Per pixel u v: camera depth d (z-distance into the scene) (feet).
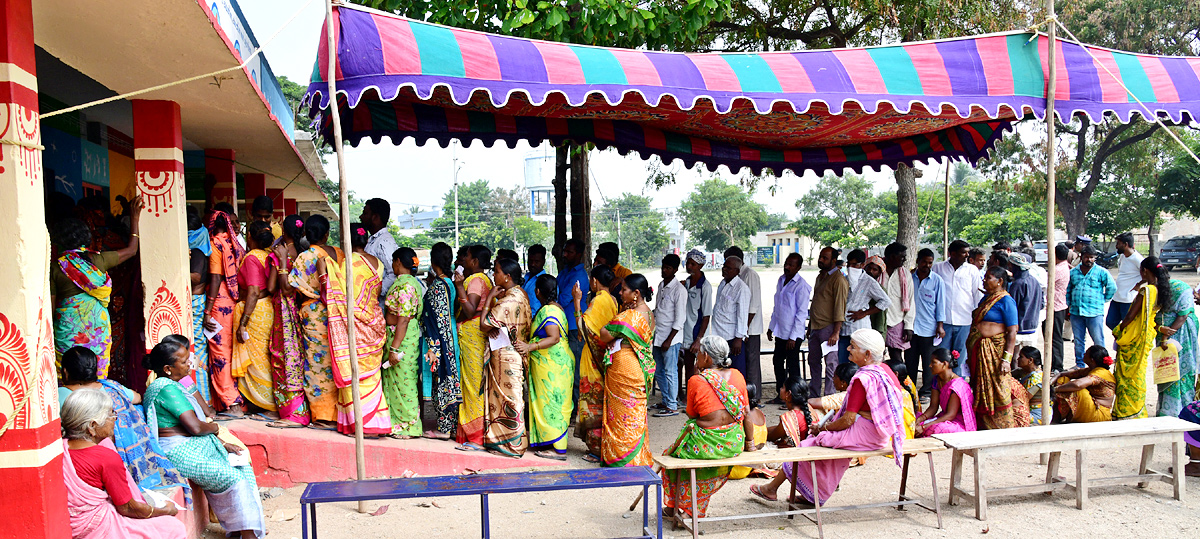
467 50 17.44
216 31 13.58
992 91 20.75
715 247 241.96
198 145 29.40
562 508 18.33
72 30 13.38
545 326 21.44
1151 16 66.59
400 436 20.80
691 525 16.12
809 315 29.01
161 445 15.06
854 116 24.63
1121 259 34.32
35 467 10.60
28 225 10.58
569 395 21.90
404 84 16.83
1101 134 78.48
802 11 39.63
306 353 20.10
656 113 24.54
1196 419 19.95
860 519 17.29
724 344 16.85
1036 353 22.88
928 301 28.53
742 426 16.93
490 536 16.38
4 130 10.27
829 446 17.40
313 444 19.10
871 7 35.45
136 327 18.99
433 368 21.42
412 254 21.38
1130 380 23.25
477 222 235.40
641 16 27.12
